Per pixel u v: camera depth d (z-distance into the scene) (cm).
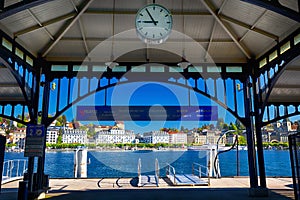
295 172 589
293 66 748
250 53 814
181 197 736
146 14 569
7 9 455
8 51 627
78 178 1102
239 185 930
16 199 701
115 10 705
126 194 778
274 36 691
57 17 672
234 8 658
